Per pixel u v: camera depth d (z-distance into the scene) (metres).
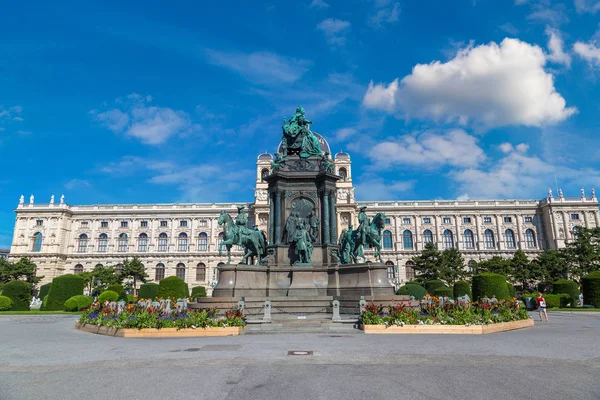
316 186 32.44
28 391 9.32
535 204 107.75
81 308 42.69
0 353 14.70
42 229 107.38
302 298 27.25
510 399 8.56
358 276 27.78
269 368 11.44
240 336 19.02
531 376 10.59
